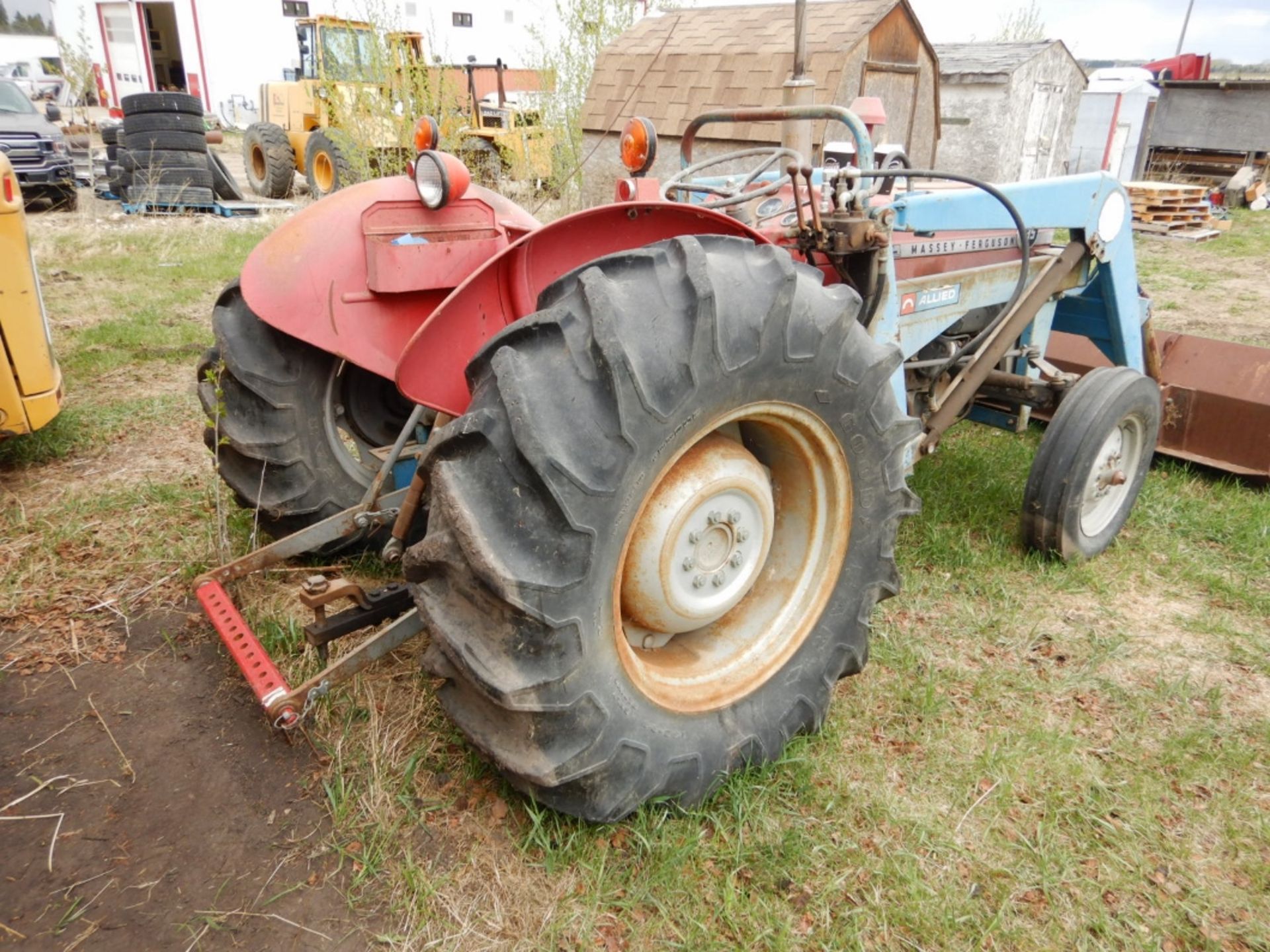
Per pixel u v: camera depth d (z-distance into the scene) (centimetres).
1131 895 192
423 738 223
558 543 162
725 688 208
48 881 185
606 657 177
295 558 298
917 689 253
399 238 264
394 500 264
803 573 220
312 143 1159
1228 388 400
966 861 198
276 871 189
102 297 655
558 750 175
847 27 813
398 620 219
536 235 196
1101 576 319
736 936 177
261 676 202
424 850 193
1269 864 199
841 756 226
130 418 425
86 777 213
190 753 221
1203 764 228
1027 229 322
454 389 204
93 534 317
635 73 919
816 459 209
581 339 165
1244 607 300
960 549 324
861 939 179
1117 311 364
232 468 281
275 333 270
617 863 191
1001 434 442
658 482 181
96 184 1169
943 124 1185
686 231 214
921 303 293
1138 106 1480
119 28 2431
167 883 185
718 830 199
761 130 805
